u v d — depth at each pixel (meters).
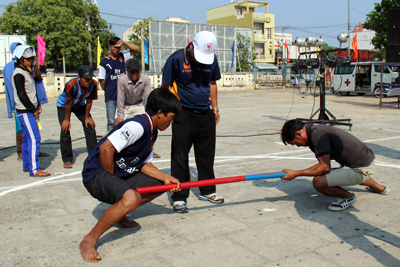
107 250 2.77
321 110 8.88
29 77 4.82
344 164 3.52
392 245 2.79
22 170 5.24
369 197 3.89
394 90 13.02
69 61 34.62
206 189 3.84
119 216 2.61
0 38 21.19
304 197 3.97
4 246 2.84
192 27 29.77
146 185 3.04
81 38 34.16
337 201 3.56
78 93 5.19
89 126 5.55
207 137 3.74
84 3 37.00
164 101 2.73
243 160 5.70
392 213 3.44
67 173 5.07
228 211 3.57
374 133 7.84
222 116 11.22
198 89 3.56
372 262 2.54
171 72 3.52
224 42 31.38
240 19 49.03
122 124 2.75
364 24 20.20
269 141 7.22
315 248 2.76
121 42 5.70
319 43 11.75
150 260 2.61
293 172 3.38
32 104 4.77
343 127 8.70
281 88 29.91
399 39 10.77
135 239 2.96
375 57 28.94
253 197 3.99
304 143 3.49
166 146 6.91
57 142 7.34
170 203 3.86
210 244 2.85
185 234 3.04
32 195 4.11
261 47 50.56
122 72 5.84
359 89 19.62
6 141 7.51
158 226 3.22
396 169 4.97
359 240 2.89
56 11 32.47
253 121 10.05
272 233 3.03
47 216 3.47
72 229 3.16
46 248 2.80
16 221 3.35
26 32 32.59
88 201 3.90
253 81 29.23
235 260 2.59
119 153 2.80
